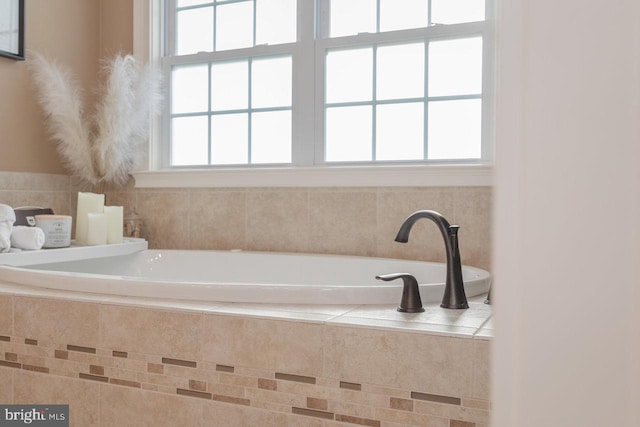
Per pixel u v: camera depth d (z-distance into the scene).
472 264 2.34
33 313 1.62
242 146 2.92
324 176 2.58
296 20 2.79
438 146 2.51
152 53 3.02
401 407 1.24
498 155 0.32
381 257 2.49
